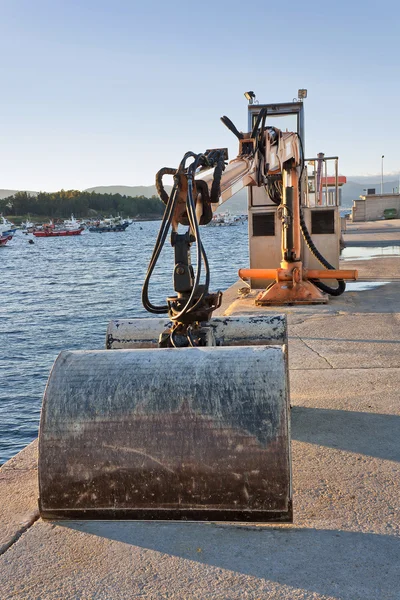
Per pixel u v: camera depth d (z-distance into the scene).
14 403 12.19
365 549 2.70
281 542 2.77
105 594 2.44
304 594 2.39
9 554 2.74
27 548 2.78
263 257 12.16
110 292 32.19
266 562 2.62
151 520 2.89
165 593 2.44
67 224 199.25
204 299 3.44
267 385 2.86
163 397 2.90
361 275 14.21
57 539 2.85
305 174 12.40
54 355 16.78
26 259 74.44
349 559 2.63
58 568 2.62
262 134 6.17
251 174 5.76
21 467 3.77
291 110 12.35
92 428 2.90
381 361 6.14
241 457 2.80
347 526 2.90
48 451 2.93
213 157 4.07
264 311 9.59
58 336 19.61
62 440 2.92
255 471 2.79
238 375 2.91
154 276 40.62
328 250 11.97
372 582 2.46
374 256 18.86
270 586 2.45
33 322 22.73
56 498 2.93
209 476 2.82
